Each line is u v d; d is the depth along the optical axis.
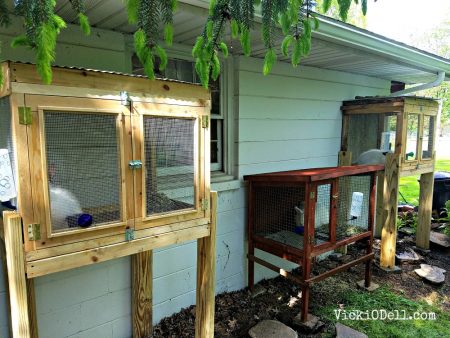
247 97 2.98
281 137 3.32
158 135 1.56
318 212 2.81
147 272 2.36
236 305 2.84
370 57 3.10
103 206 1.42
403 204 5.75
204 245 1.88
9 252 1.22
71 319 2.14
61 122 1.27
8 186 1.26
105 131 1.39
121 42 2.20
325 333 2.46
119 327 2.38
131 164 1.47
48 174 1.26
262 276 3.30
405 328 2.51
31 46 0.95
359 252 3.99
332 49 2.76
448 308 2.82
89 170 1.36
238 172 3.00
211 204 1.83
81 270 2.15
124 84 1.42
